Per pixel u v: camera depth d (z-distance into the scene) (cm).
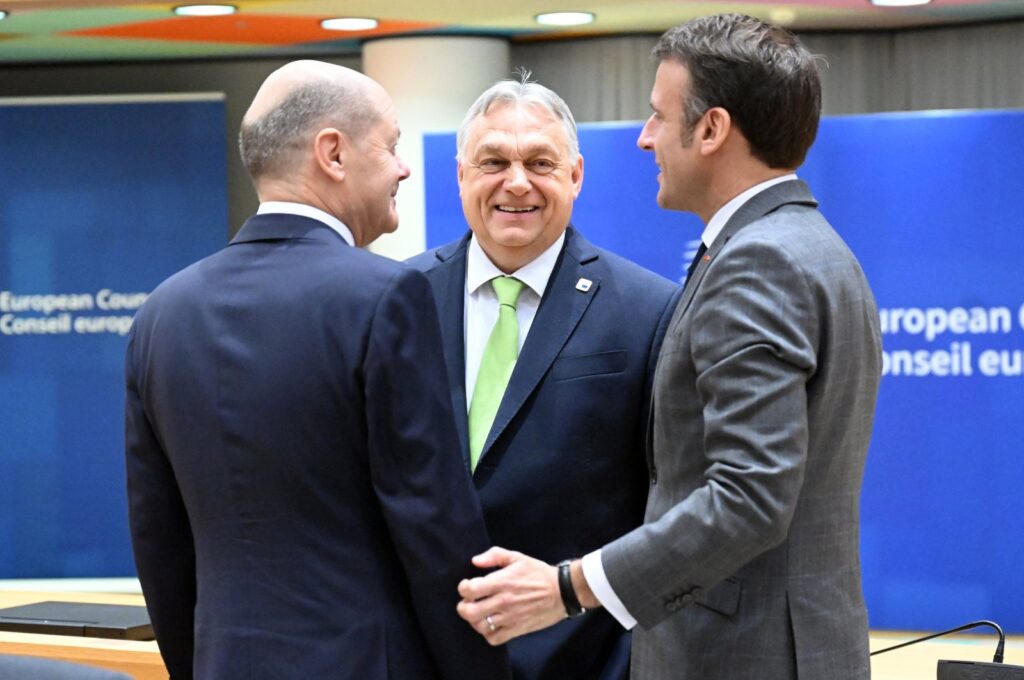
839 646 238
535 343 322
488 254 331
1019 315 520
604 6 666
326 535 235
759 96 240
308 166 249
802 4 673
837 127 528
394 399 232
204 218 750
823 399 231
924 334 525
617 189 539
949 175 521
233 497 237
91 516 745
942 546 529
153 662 365
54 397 744
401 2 644
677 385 242
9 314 742
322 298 237
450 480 237
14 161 741
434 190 549
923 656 399
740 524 220
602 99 778
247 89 848
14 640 383
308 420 233
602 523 318
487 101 324
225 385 237
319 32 728
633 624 235
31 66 855
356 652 232
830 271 233
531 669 312
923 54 761
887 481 531
